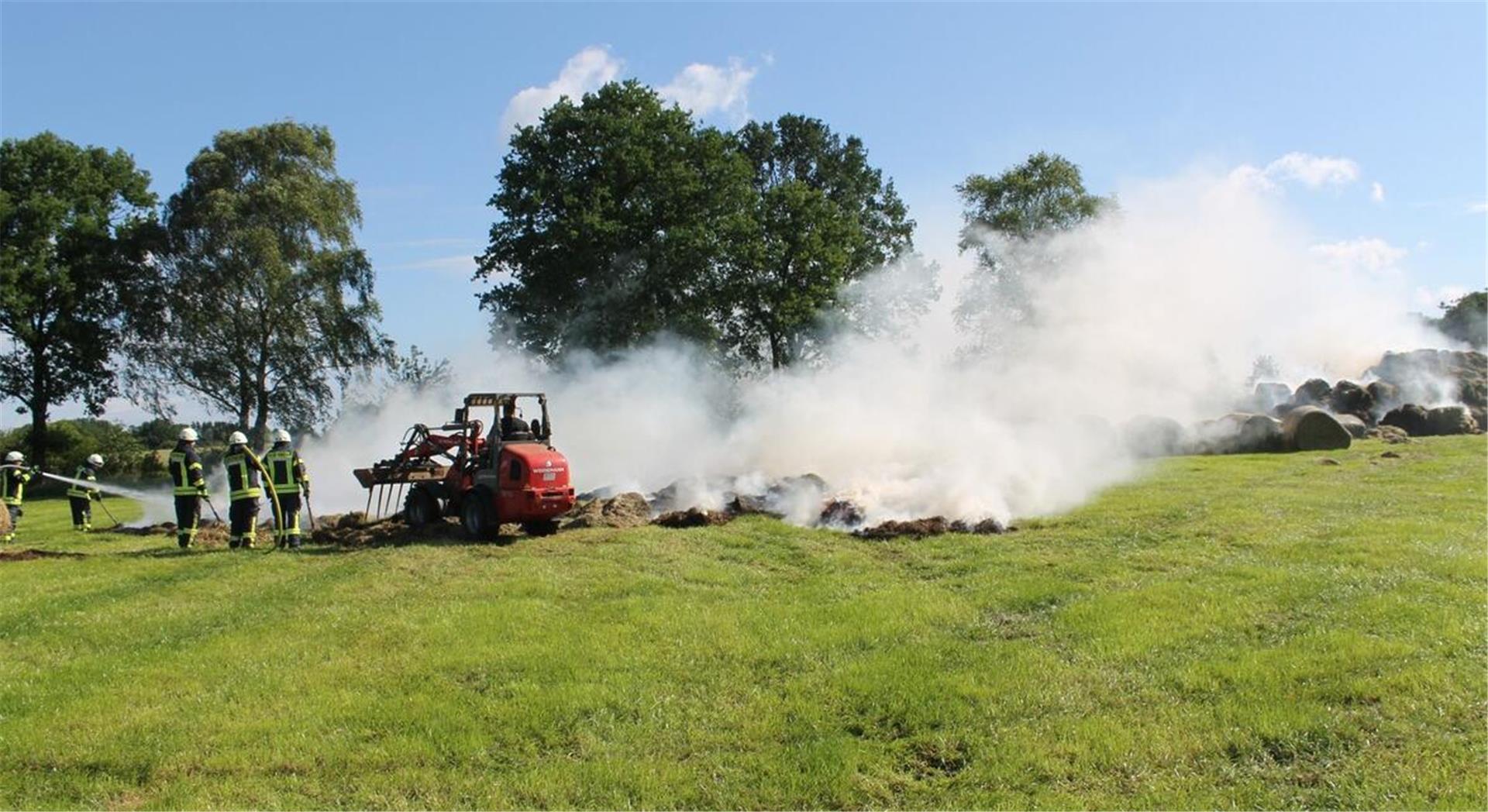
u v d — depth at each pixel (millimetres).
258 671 8906
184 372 47844
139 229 48375
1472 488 17109
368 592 11875
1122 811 6113
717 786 6672
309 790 6684
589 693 8117
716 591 11688
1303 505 15758
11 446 48531
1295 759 6672
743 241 44125
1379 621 9031
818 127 54969
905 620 10055
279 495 15883
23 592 12562
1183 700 7648
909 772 6859
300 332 47531
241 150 46844
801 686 8289
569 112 42219
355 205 50125
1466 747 6570
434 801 6496
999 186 53469
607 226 39688
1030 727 7336
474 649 9359
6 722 7844
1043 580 11391
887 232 55938
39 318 48906
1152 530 14148
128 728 7668
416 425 17453
